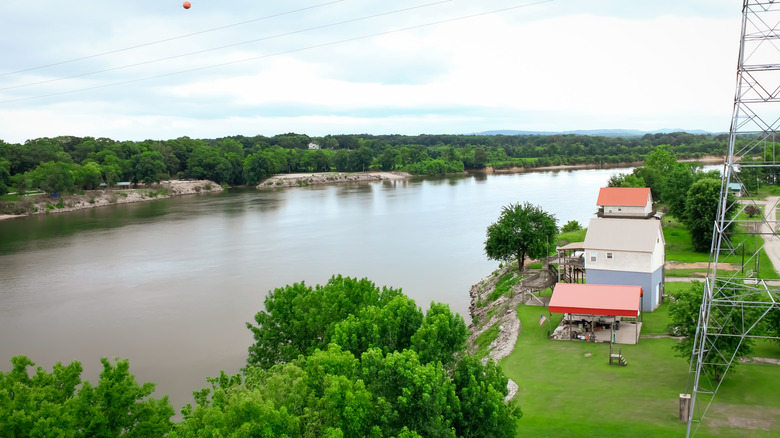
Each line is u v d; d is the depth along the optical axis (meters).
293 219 175.50
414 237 139.12
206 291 91.12
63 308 83.31
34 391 32.00
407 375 30.92
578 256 77.38
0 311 82.44
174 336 70.56
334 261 112.88
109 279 100.19
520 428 39.53
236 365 61.28
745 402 41.28
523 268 89.44
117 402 33.47
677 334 46.97
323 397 30.70
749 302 36.81
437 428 29.83
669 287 74.25
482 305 80.38
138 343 68.50
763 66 33.41
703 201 93.06
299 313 52.16
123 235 148.00
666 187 120.19
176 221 173.88
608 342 56.34
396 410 30.73
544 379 48.41
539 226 87.75
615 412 41.16
